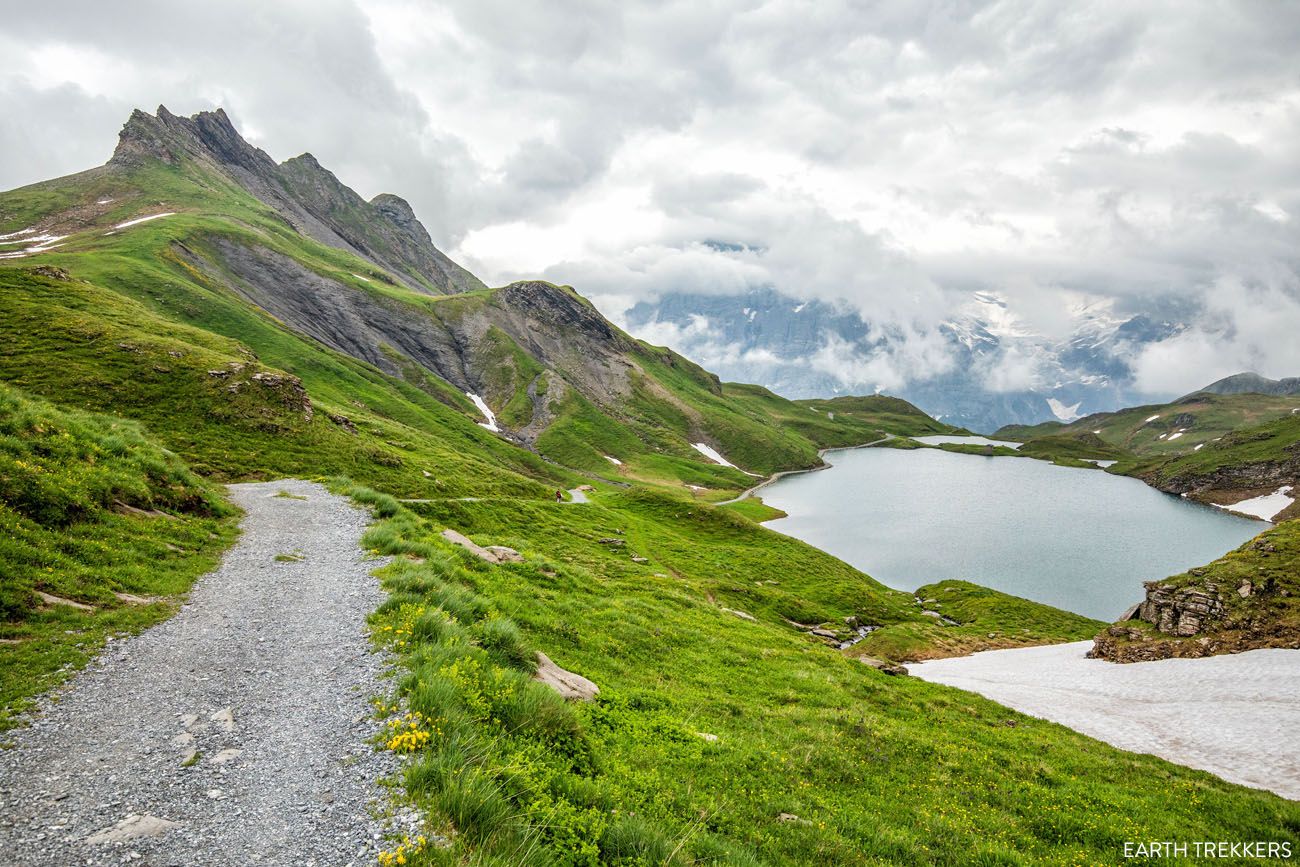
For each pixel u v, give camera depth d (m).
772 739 19.47
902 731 23.45
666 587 52.19
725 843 11.19
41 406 29.34
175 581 21.39
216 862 8.07
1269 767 29.20
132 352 67.31
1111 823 17.69
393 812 9.12
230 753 10.90
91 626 16.39
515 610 25.81
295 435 66.69
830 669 33.38
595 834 9.61
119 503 26.12
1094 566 118.38
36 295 78.06
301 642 16.67
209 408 63.91
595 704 17.59
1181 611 56.91
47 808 9.10
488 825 8.91
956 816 16.64
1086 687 46.50
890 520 164.25
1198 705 39.66
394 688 13.27
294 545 29.08
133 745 11.11
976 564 119.31
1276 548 60.66
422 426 159.12
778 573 87.94
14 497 20.91
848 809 15.44
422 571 23.53
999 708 34.19
